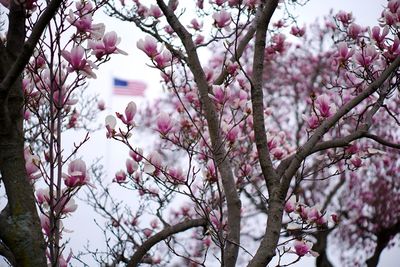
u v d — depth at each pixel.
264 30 3.77
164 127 4.13
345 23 6.23
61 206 3.34
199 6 5.93
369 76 4.44
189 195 3.88
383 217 12.34
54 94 3.76
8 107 3.09
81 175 3.18
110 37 3.38
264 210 9.82
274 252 3.24
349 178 12.53
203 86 4.43
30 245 2.95
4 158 3.05
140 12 6.15
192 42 4.53
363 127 3.84
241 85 5.45
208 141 5.22
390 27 4.41
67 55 3.28
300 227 4.08
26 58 2.86
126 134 3.69
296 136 12.44
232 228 4.30
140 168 4.81
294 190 3.66
